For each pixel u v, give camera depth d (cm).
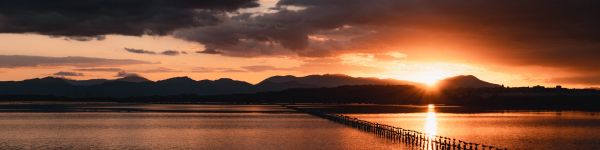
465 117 16875
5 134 10075
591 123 13800
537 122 14225
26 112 19300
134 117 16050
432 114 19038
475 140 9231
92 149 7900
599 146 8519
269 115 17325
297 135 9706
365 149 7675
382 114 18900
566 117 17012
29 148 8000
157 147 8125
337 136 9456
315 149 7719
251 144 8388
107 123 13175
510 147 8194
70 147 8131
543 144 8706
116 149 7906
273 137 9400
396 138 9019
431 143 8231
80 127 11831
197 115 17438
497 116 17638
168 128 11562
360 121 11425
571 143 8894
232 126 12050
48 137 9569
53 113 18575
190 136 9719
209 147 8081
